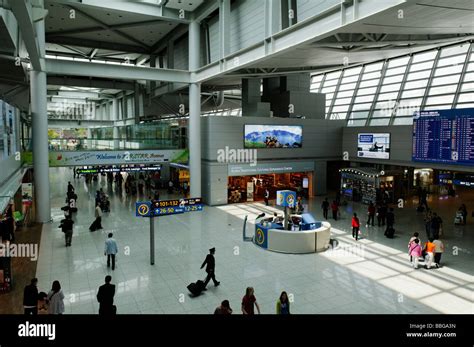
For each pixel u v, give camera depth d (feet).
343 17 38.99
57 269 42.83
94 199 89.86
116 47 106.32
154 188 104.73
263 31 58.49
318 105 101.60
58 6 74.28
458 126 62.28
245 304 27.09
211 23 82.33
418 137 69.36
